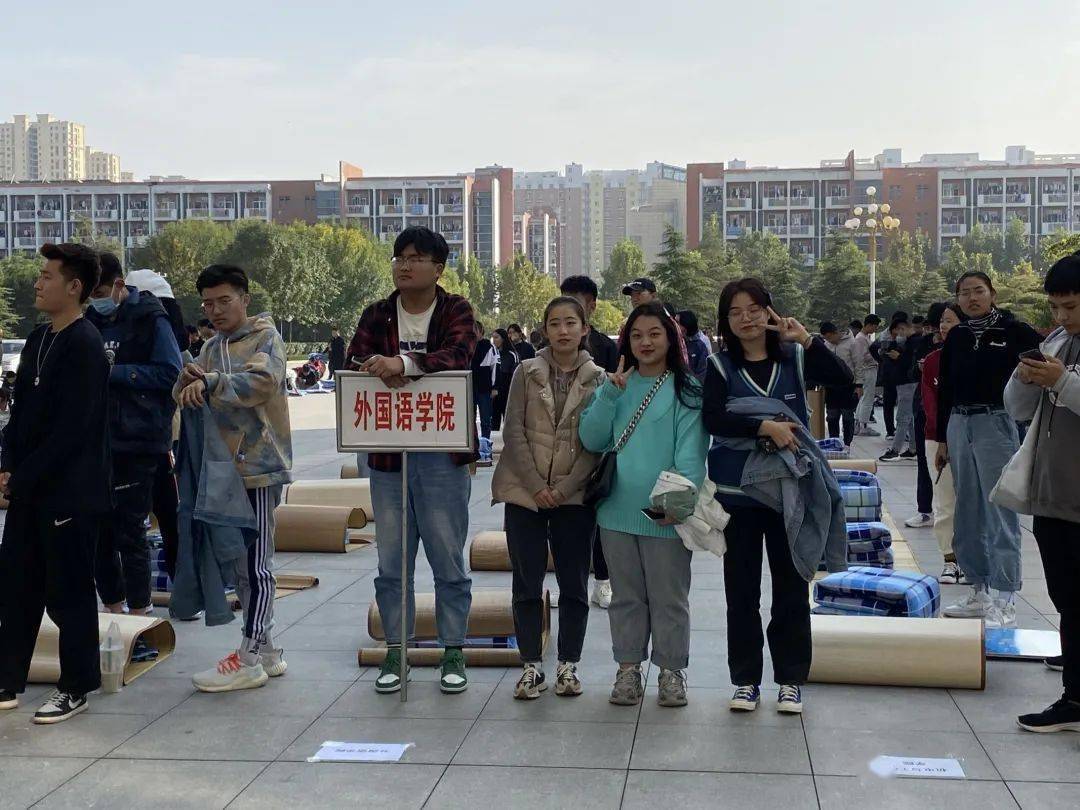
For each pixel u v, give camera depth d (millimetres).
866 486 8336
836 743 4391
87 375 4809
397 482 5191
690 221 117125
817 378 4746
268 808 3898
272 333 5344
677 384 4824
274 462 5223
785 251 94562
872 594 5832
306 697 5074
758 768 4152
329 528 8484
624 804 3863
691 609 6625
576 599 5047
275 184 113312
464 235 115188
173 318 6879
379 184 114125
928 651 5004
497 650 5527
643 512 4777
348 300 76125
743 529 4711
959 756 4242
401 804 3906
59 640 4938
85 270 4949
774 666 4797
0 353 22984
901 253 95000
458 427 4906
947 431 6344
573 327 5031
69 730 4684
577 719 4723
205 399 5152
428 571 7770
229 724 4730
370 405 4941
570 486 4949
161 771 4238
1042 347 4742
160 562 7246
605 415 4824
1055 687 5035
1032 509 4559
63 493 4789
